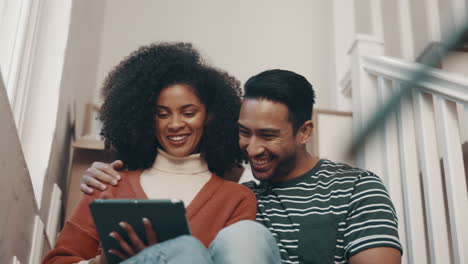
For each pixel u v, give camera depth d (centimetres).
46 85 147
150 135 118
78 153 174
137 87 118
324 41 299
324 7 307
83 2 208
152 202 67
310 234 106
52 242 156
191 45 133
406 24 247
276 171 117
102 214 71
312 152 201
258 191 120
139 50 131
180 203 67
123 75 125
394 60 164
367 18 277
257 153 112
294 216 110
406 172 149
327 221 106
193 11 296
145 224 69
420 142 147
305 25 302
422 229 145
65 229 100
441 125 139
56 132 150
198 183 111
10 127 93
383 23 275
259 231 72
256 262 66
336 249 105
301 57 294
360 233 102
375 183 110
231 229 71
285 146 113
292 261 104
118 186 106
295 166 119
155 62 119
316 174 118
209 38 291
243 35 295
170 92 114
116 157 125
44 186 137
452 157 135
